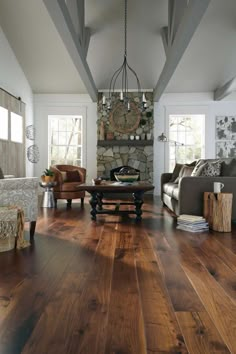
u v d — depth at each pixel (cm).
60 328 131
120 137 769
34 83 744
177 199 407
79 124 832
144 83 747
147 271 205
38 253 249
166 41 572
